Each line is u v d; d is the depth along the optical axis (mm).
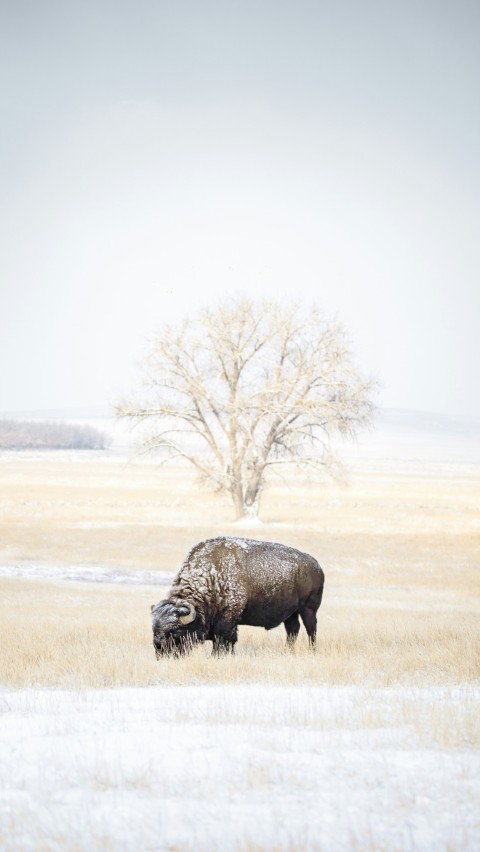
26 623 75250
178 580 52219
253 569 53344
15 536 189875
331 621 84062
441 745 27484
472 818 20656
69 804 21609
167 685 43906
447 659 52750
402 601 117188
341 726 30625
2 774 24141
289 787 23031
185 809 21266
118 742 28078
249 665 47438
